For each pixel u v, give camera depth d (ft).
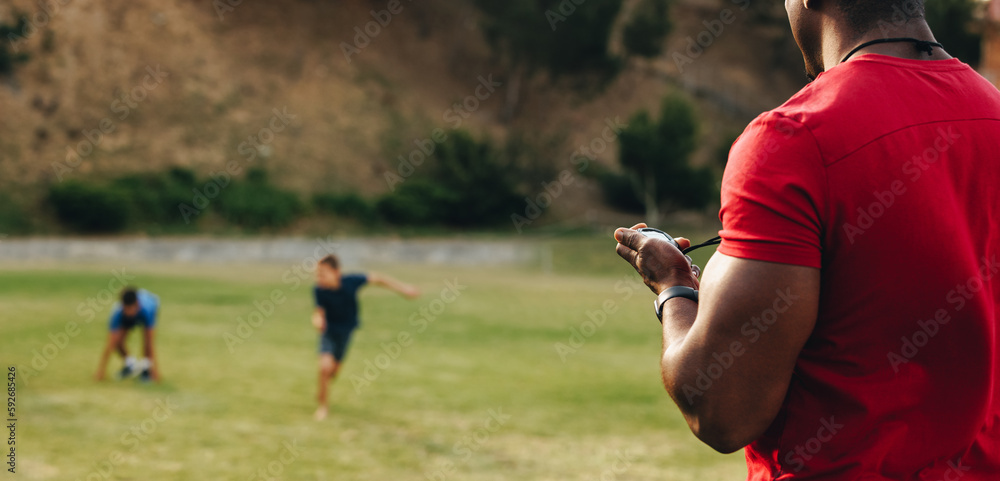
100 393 25.82
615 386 28.99
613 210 151.84
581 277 92.79
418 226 137.59
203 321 45.83
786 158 3.17
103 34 139.23
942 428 3.24
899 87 3.35
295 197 131.75
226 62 150.71
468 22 185.57
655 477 17.43
